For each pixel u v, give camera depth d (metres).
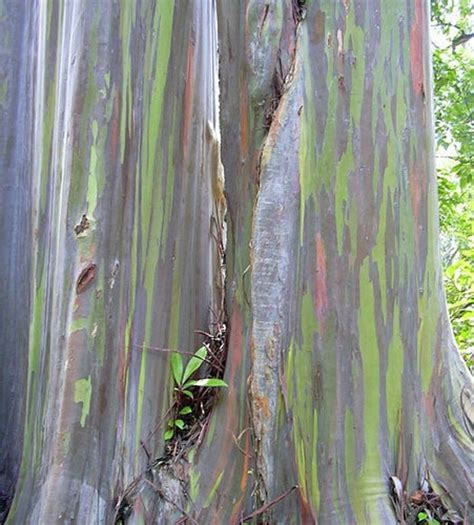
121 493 2.15
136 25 2.28
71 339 2.15
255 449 2.11
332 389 2.11
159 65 2.33
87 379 2.14
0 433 2.82
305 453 2.08
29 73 3.06
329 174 2.13
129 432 2.21
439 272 2.39
